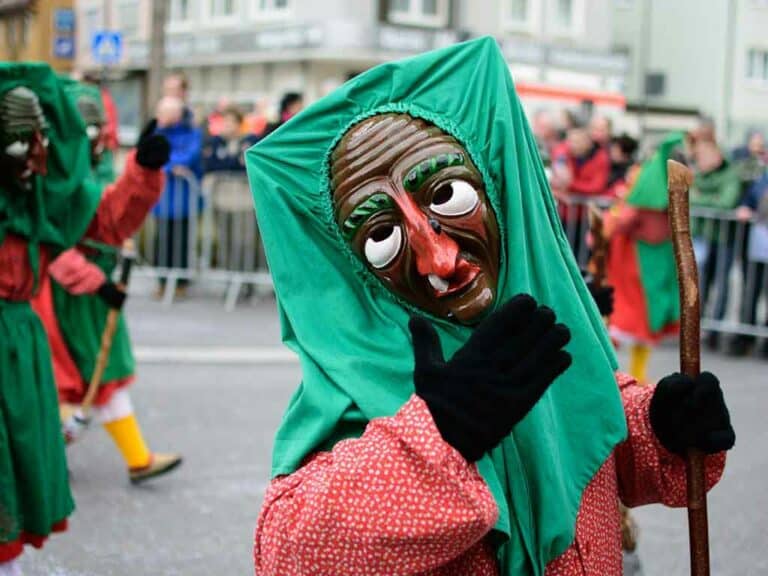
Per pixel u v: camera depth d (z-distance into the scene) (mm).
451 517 1487
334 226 1803
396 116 1793
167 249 10312
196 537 4645
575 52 23000
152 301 10453
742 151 13938
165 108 10180
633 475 1905
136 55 22844
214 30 22906
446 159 1739
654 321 6867
